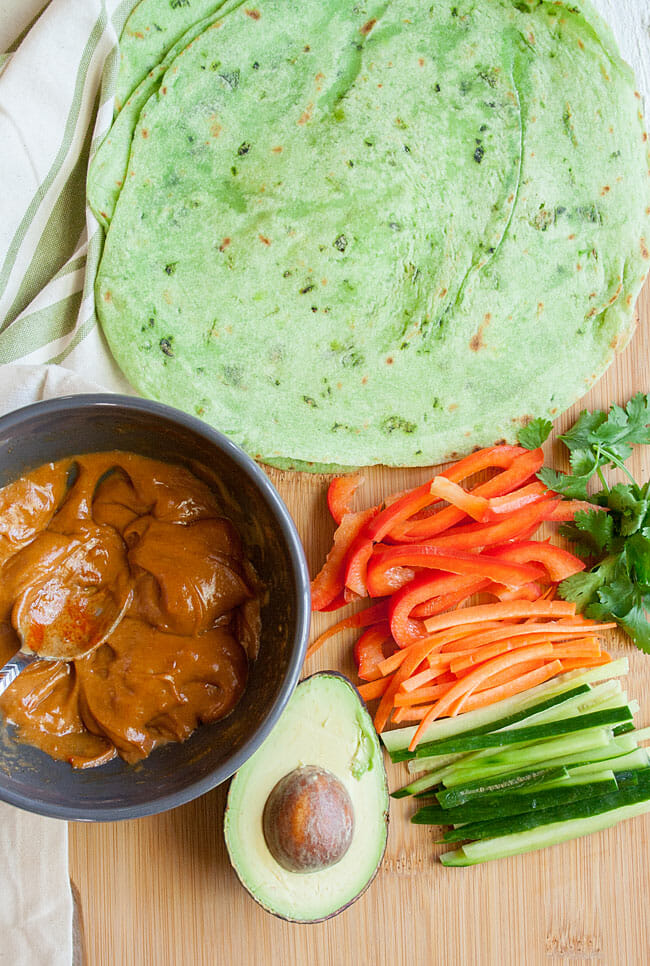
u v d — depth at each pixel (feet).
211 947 2.03
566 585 2.06
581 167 2.04
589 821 2.07
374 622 2.07
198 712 1.84
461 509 2.02
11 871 1.98
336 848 1.91
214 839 2.04
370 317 2.02
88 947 2.02
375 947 2.06
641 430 2.06
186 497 1.88
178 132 1.96
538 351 2.06
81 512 1.85
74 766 1.82
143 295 1.97
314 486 2.07
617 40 2.13
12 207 1.94
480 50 2.01
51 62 1.90
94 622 1.84
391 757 2.07
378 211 2.00
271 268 1.99
